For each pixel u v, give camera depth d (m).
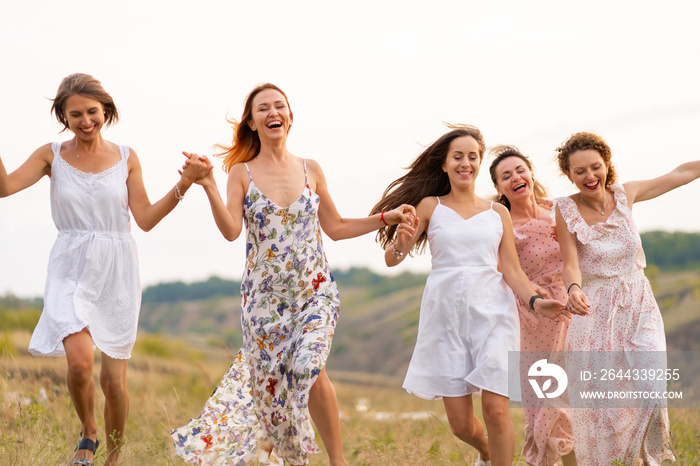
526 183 5.60
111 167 5.12
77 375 4.75
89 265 4.97
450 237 5.06
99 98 5.02
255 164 5.08
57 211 5.06
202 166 4.72
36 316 18.55
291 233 4.96
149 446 5.59
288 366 4.87
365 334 73.00
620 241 5.22
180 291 111.62
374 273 106.75
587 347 5.22
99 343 4.94
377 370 62.81
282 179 5.02
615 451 5.12
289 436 4.90
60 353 4.80
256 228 4.99
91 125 4.99
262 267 4.96
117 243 5.09
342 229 5.22
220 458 5.13
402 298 85.19
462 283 4.97
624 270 5.22
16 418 5.96
